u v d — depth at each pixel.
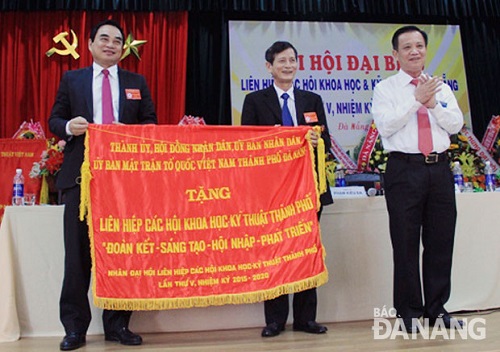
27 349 2.48
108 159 2.56
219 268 2.56
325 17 5.01
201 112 4.77
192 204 2.60
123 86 2.73
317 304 3.03
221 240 2.58
